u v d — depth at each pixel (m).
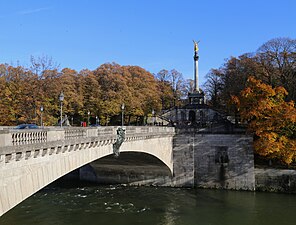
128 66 95.00
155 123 76.44
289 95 59.62
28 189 19.11
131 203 42.81
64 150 23.09
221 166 51.72
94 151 28.81
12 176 17.61
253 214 38.12
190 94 83.69
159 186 53.62
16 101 56.28
